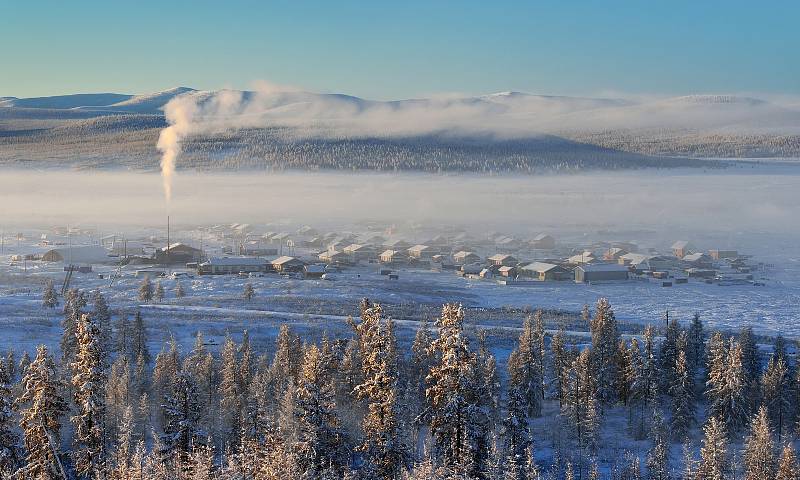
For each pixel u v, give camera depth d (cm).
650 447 8025
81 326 5703
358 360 7781
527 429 7019
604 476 7300
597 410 8381
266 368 8381
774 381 8350
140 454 5388
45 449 5375
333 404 5881
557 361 9462
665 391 9488
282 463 5362
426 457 5772
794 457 6331
